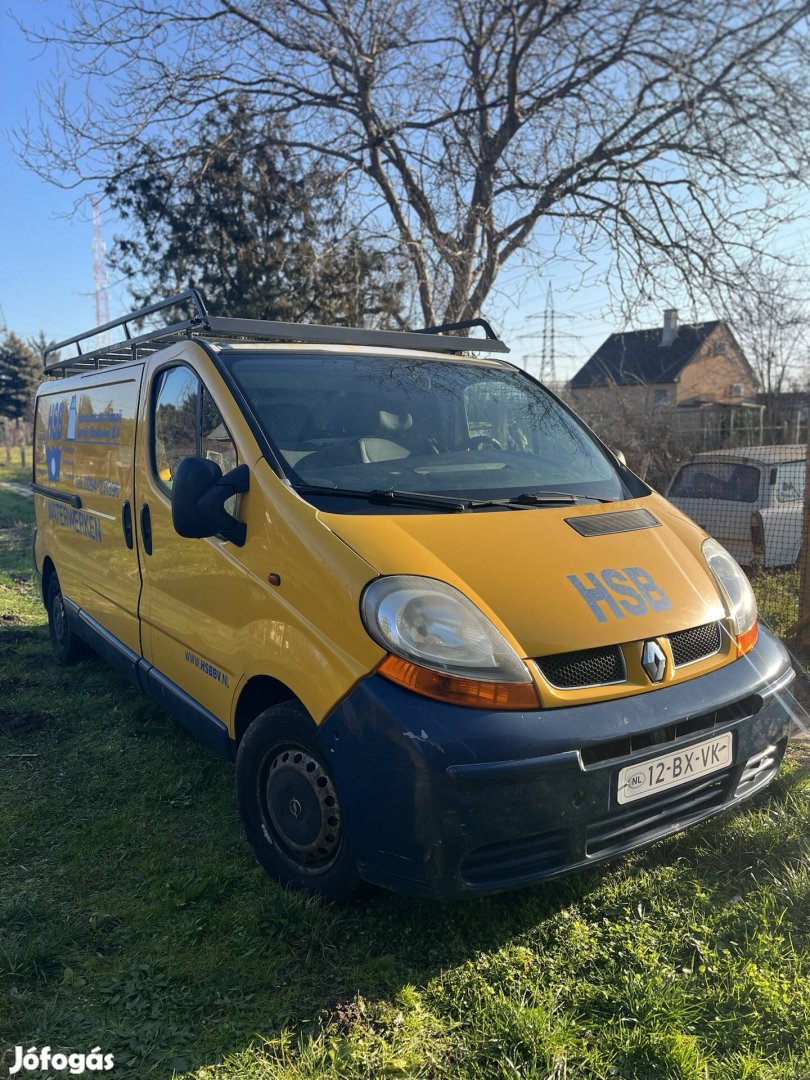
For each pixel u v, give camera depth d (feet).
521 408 13.42
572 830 8.09
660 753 8.54
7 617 25.57
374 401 11.87
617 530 10.32
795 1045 7.41
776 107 35.70
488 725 7.84
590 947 8.81
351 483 10.26
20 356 170.60
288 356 12.20
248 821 10.25
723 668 9.48
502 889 7.97
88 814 12.28
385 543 8.87
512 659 8.17
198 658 11.55
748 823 10.85
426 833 7.78
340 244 44.91
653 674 8.76
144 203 52.26
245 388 11.10
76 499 17.51
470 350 15.33
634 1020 7.72
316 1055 7.37
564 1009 7.93
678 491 29.43
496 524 9.68
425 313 43.86
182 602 12.00
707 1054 7.36
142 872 10.51
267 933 9.09
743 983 8.07
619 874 10.10
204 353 11.91
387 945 8.94
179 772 13.61
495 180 42.93
